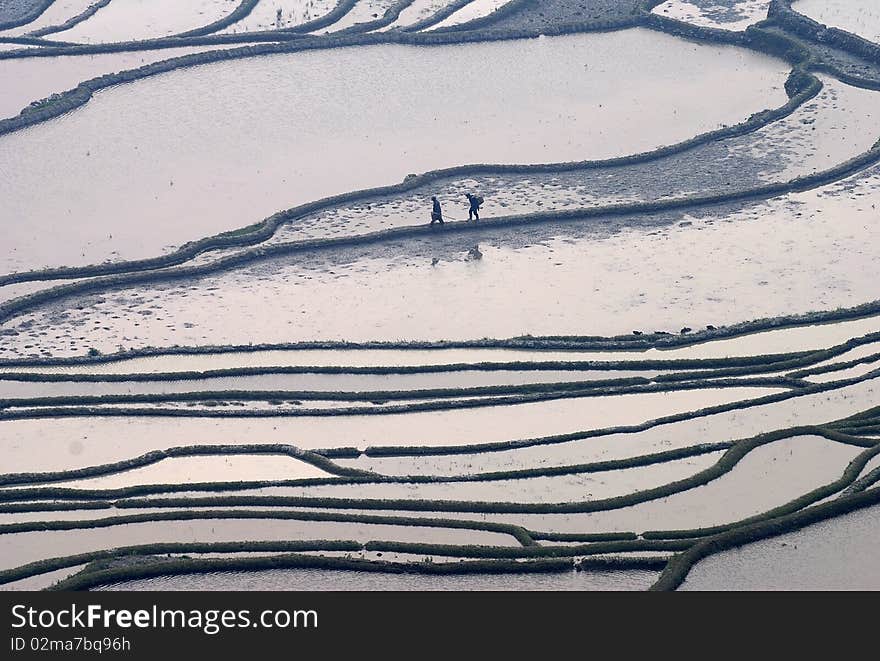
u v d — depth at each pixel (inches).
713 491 1895.9
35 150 3026.6
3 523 1852.9
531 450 2027.6
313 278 2546.8
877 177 2891.2
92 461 2018.9
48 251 2650.1
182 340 2347.4
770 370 2247.8
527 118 3184.1
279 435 2084.2
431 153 3014.3
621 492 1904.5
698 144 3048.7
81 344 2345.0
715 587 1638.8
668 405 2155.5
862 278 2509.8
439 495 1907.0
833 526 1764.3
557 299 2449.6
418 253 2630.4
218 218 2760.8
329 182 2891.2
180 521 1845.5
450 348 2308.1
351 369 2249.0
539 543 1774.1
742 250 2610.7
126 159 2987.2
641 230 2699.3
